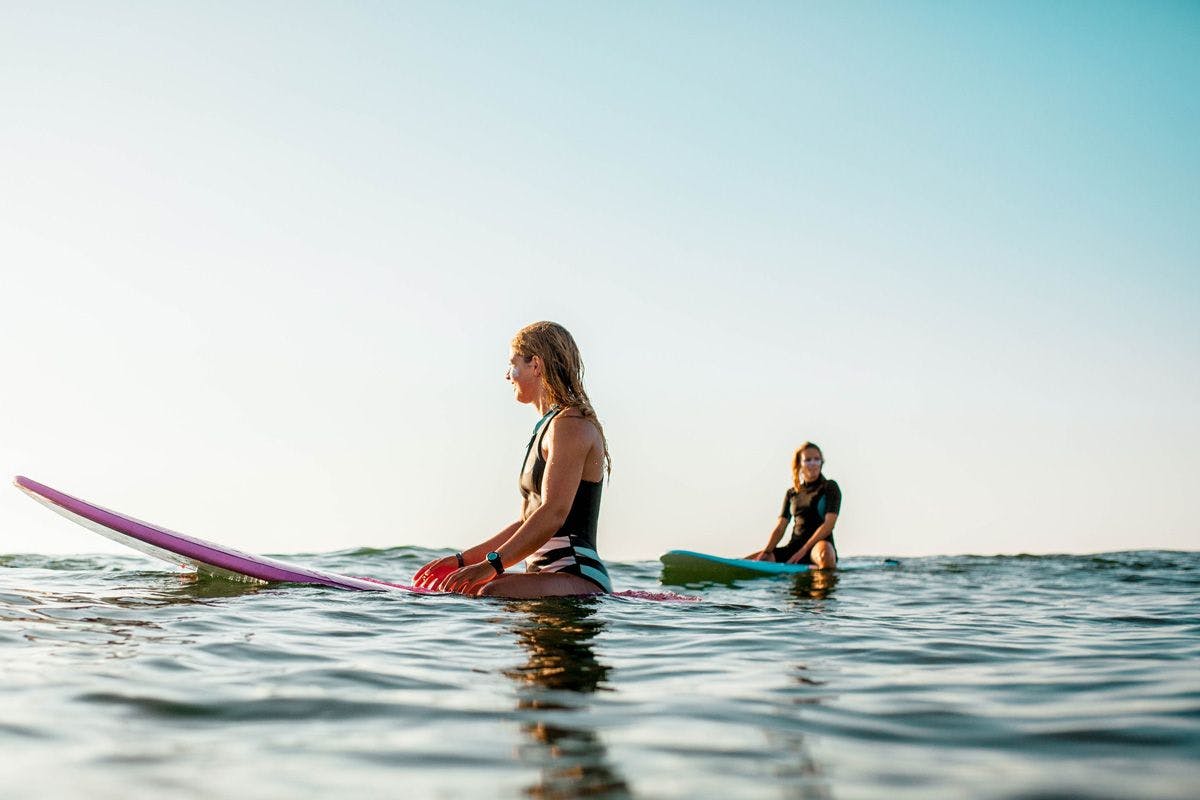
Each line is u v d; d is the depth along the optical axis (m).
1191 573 6.82
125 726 1.66
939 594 5.07
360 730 1.67
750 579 6.64
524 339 4.14
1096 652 2.68
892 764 1.49
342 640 2.67
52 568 4.83
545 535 3.93
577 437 4.00
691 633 2.99
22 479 4.40
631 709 1.87
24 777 1.37
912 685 2.14
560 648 2.64
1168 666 2.41
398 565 6.93
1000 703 1.94
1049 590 5.29
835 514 8.22
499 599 3.72
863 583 6.09
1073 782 1.38
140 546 4.30
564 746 1.58
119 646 2.43
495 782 1.38
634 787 1.37
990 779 1.40
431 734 1.65
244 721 1.71
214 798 1.29
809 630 3.11
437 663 2.36
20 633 2.59
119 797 1.29
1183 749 1.56
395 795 1.31
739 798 1.32
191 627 2.80
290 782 1.37
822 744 1.61
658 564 8.26
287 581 4.10
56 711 1.74
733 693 2.04
